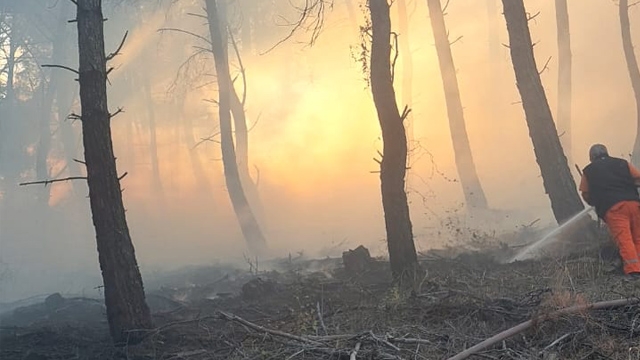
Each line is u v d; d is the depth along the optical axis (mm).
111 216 6566
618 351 4598
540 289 6234
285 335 5512
